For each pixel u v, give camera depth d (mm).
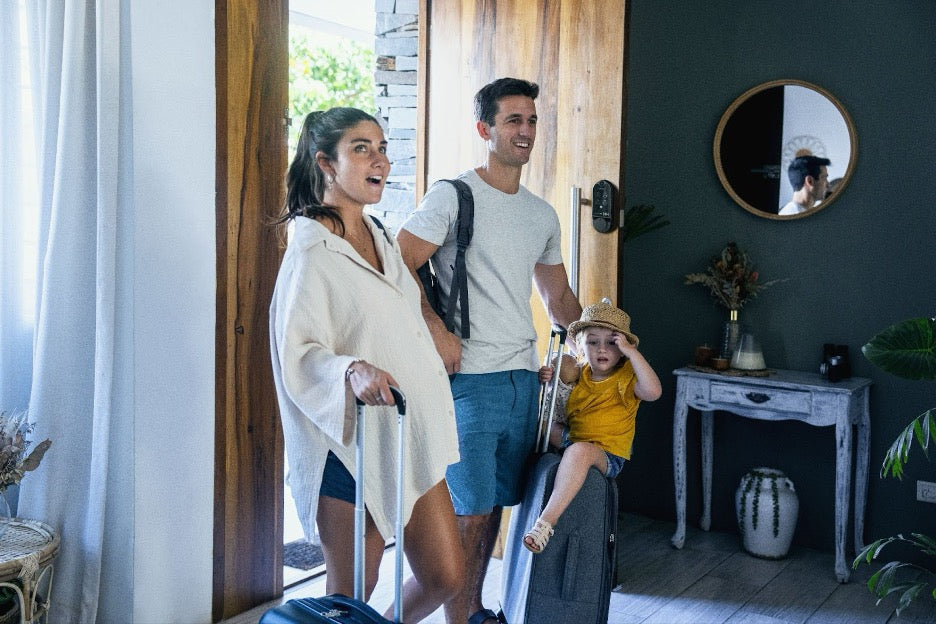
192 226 2953
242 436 3154
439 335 2570
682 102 4266
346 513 2137
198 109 2947
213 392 3059
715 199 4211
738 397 3816
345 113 2150
